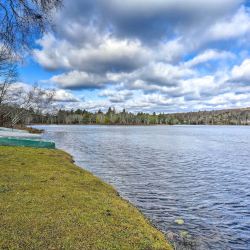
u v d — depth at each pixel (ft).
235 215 40.57
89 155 105.81
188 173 72.84
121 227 27.32
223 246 30.19
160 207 43.04
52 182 42.19
